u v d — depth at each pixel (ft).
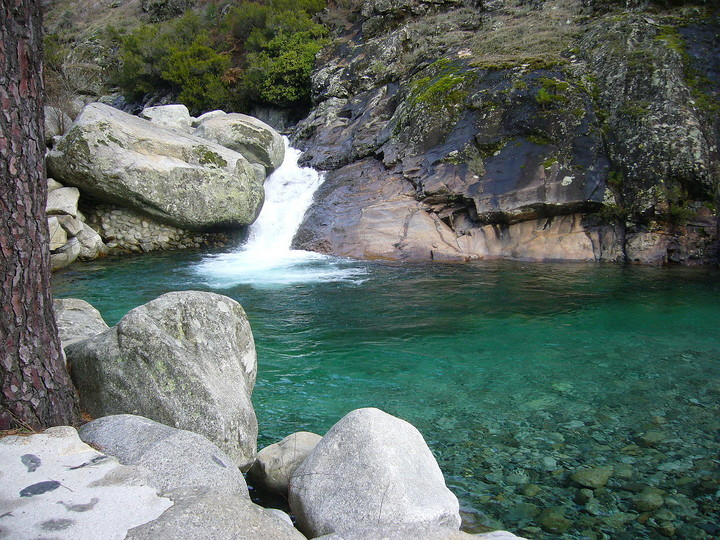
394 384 18.60
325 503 10.61
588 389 17.99
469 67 46.47
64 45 96.32
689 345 21.72
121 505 9.43
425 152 43.75
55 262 36.17
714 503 12.10
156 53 83.71
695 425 15.52
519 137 40.75
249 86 70.33
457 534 9.91
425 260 37.86
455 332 23.70
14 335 11.75
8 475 10.17
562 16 52.29
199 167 41.75
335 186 46.47
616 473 13.24
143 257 40.19
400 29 59.72
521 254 37.65
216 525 9.09
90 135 38.70
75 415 12.85
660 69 39.88
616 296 28.48
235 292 30.48
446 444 14.62
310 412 16.60
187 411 12.71
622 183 37.32
